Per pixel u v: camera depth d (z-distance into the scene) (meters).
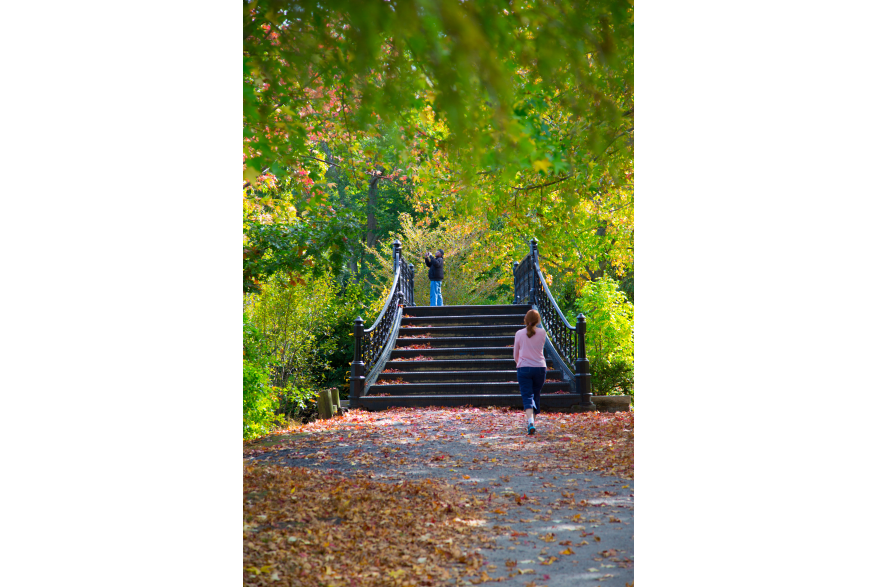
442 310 14.13
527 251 18.78
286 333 13.91
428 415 9.48
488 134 3.27
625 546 3.67
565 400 9.90
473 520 4.23
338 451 6.87
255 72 3.55
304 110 4.80
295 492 4.71
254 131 3.99
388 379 11.27
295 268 8.99
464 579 3.20
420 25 2.82
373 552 3.57
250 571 3.15
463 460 6.29
